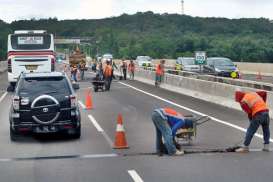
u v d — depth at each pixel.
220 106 24.25
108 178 10.08
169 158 12.08
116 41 153.12
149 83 42.09
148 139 15.00
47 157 12.51
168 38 144.38
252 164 11.30
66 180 9.99
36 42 35.72
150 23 178.50
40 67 35.81
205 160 11.80
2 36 124.06
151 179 9.93
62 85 15.22
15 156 12.72
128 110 22.98
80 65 47.94
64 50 141.88
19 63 35.62
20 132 15.18
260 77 48.31
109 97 29.81
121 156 12.42
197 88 29.14
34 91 15.03
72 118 15.05
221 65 44.84
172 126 12.58
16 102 14.91
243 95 12.96
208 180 9.80
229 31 140.38
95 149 13.48
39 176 10.41
